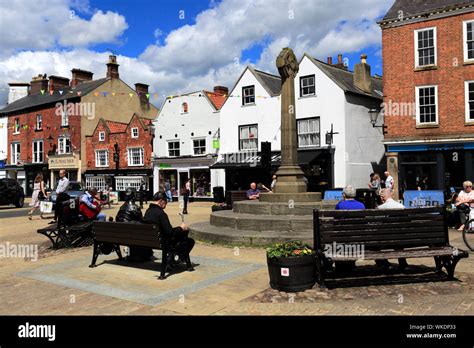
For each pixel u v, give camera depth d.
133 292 5.86
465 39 19.55
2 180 24.41
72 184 25.72
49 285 6.41
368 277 6.42
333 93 23.00
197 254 8.59
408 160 21.27
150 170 31.92
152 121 32.62
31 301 5.60
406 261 7.55
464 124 19.53
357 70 25.23
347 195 7.24
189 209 22.17
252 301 5.36
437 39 20.27
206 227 10.96
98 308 5.22
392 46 21.58
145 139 32.56
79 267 7.63
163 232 6.68
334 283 6.09
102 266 7.67
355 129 23.47
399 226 6.08
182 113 30.19
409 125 21.05
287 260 5.73
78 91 37.94
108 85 37.88
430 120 20.61
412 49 20.98
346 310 4.95
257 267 7.27
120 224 7.14
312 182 23.47
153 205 6.81
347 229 5.96
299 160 22.52
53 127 38.62
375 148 25.23
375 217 6.02
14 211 22.19
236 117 26.81
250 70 26.28
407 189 21.22
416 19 20.78
